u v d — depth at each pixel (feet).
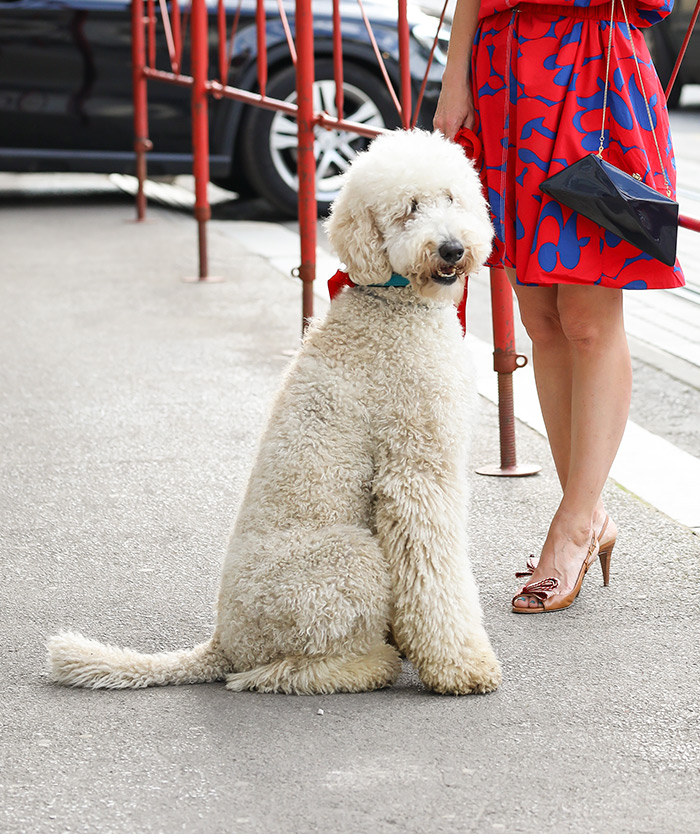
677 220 10.06
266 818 7.86
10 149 32.45
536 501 14.38
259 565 9.34
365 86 32.71
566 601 11.34
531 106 10.78
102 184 40.45
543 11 10.71
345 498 9.45
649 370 19.69
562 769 8.43
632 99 10.77
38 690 9.88
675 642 10.57
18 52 31.83
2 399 18.49
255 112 32.30
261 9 22.07
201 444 16.55
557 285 11.70
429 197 9.49
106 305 24.26
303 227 18.53
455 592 9.59
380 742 8.84
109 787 8.30
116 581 12.22
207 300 24.67
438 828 7.70
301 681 9.56
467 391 9.68
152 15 30.07
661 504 13.96
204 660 9.91
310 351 9.79
